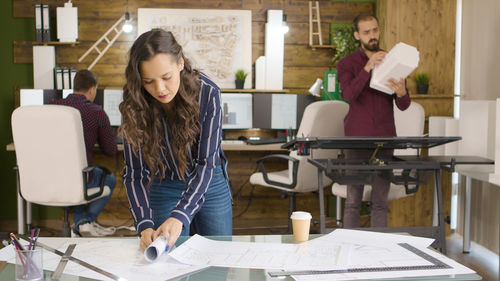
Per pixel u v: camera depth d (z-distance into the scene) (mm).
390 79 2939
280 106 4750
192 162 1981
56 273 1403
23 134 3348
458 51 4539
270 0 4832
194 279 1365
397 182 2652
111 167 4742
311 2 4863
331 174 2615
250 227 4887
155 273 1406
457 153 3725
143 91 1726
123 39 4730
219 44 4785
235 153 4875
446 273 1399
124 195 4766
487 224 4066
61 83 4477
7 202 4742
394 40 4367
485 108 3400
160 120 1838
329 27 4902
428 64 4410
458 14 4508
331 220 4895
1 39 4668
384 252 1574
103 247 1634
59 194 3416
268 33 4734
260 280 1360
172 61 1589
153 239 1600
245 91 4750
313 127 3561
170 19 4734
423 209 4332
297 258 1519
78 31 4676
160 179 2055
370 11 4906
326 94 4676
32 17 4668
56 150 3355
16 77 4695
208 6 4777
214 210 2164
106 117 3758
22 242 1661
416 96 4340
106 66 4730
